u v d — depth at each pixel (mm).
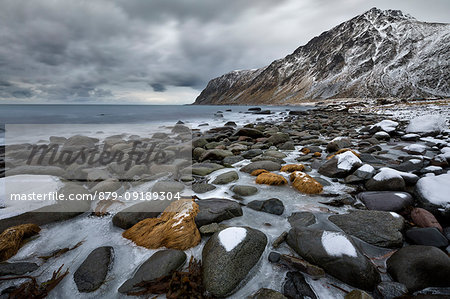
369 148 8484
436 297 2215
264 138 11969
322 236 2990
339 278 2592
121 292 2510
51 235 3582
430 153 7723
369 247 3168
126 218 3783
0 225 3590
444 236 3084
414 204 4082
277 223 3869
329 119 24703
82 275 2699
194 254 3086
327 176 5973
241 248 2812
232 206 4117
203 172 6594
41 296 2488
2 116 31469
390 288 2385
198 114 41219
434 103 43625
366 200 4375
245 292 2508
